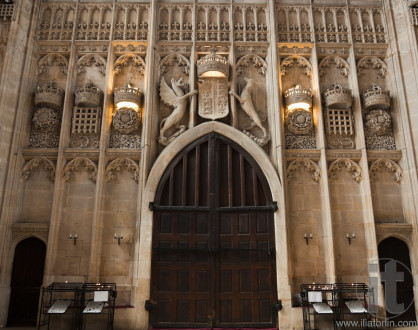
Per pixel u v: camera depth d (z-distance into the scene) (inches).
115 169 476.1
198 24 534.6
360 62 523.5
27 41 506.9
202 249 445.7
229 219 458.6
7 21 501.7
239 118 502.3
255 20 535.2
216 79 508.4
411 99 488.7
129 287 437.4
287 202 464.4
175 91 498.6
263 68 521.3
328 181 471.8
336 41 529.0
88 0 534.9
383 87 518.0
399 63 507.5
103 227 456.4
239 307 430.9
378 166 486.0
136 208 462.9
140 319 416.5
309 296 398.0
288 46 525.0
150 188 458.6
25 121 484.7
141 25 532.7
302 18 538.9
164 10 537.3
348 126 495.2
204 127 486.3
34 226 448.5
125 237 454.3
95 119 490.6
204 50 522.9
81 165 475.5
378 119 491.8
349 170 481.1
